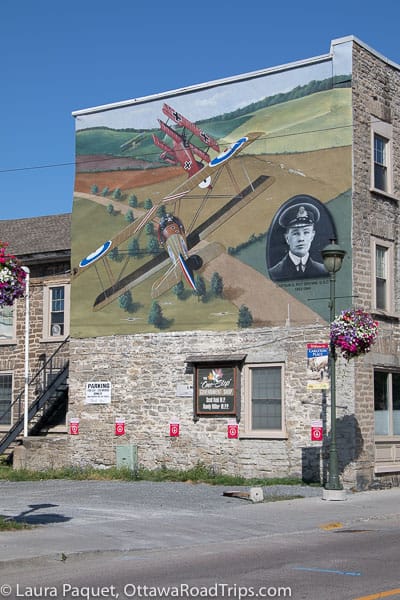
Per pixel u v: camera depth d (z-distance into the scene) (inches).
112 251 1023.6
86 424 1013.8
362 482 834.8
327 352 776.9
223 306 932.0
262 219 917.8
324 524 601.9
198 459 927.0
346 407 838.5
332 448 748.0
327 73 895.7
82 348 1029.8
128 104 1038.4
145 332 983.6
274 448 879.7
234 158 947.3
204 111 978.1
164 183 997.2
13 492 823.1
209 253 948.6
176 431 944.3
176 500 742.5
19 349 1178.0
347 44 885.2
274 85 932.0
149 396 970.7
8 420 1171.9
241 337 915.4
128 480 923.4
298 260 887.1
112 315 1012.5
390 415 887.7
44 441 1035.3
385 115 925.2
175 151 994.7
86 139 1066.1
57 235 1238.3
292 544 522.6
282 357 884.6
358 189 874.8
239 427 903.7
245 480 874.1
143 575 419.5
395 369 896.9
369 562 450.6
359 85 891.4
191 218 968.3
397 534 566.3
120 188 1030.4
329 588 379.9
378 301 892.6
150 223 999.6
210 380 927.0
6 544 495.5
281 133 918.4
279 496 761.6
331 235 869.8
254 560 462.0
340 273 861.8
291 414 873.5
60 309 1151.0
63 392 1099.9
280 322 891.4
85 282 1039.0
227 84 965.2
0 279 537.3
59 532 548.1
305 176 895.7
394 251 916.6
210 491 809.5
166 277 977.5
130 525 588.4
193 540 535.2
